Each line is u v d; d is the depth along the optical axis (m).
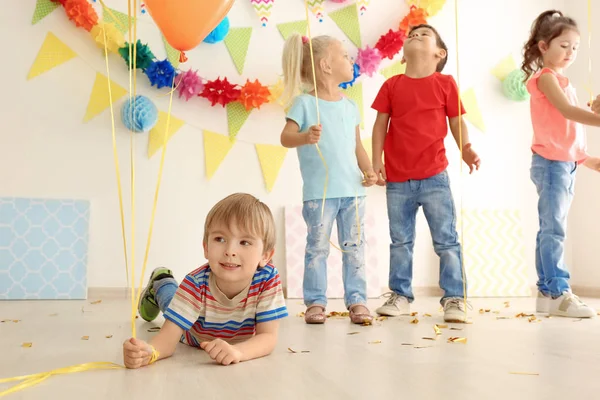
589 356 1.28
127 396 0.93
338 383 1.02
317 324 1.91
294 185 3.03
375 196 3.10
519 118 3.30
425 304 2.61
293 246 2.97
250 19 3.02
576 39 2.28
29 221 2.77
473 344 1.46
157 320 1.94
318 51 2.19
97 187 2.85
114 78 2.87
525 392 0.95
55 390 0.97
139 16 2.90
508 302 2.70
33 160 2.81
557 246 2.23
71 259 2.78
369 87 3.11
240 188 2.98
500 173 3.27
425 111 2.22
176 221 2.91
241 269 1.28
